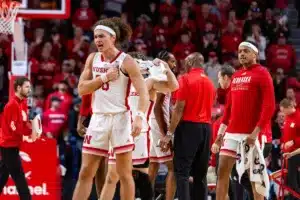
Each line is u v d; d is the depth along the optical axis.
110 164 10.84
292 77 22.28
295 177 14.66
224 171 11.49
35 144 14.10
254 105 11.30
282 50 23.48
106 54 9.66
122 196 9.75
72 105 19.17
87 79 9.76
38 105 20.52
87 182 9.70
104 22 9.63
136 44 22.64
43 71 21.59
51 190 14.11
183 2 24.09
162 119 12.43
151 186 11.73
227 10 24.84
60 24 23.53
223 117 12.02
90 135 9.67
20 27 17.09
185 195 12.04
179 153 12.11
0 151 13.41
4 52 21.30
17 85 13.19
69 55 22.50
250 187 11.79
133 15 25.20
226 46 23.20
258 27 23.53
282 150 15.21
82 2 23.91
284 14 25.33
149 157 12.10
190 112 12.09
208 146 12.31
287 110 14.83
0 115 15.61
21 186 13.30
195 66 12.31
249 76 11.29
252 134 11.13
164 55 12.65
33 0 17.53
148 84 11.55
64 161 17.88
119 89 9.62
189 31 23.38
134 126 9.43
